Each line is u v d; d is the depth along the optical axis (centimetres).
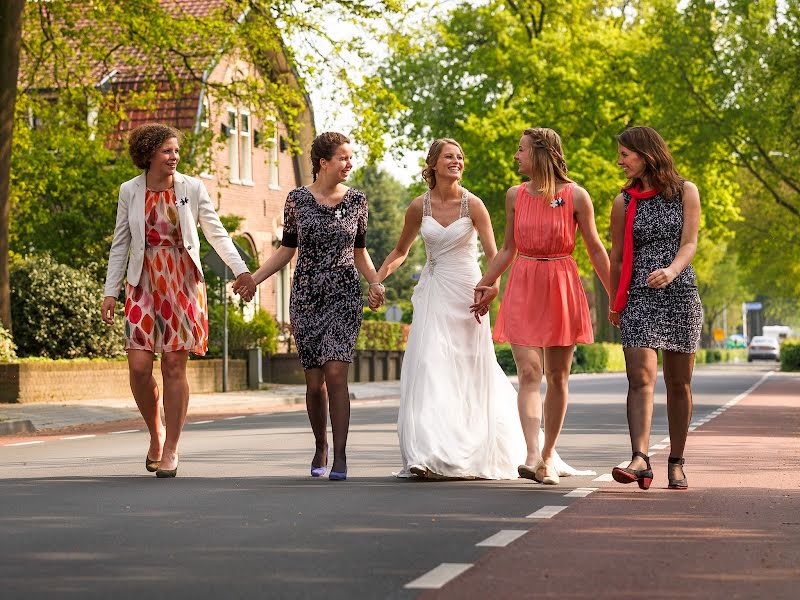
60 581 662
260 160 4956
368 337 5219
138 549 762
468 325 1162
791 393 3628
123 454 1502
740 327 15525
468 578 668
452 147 1163
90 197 3444
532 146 1112
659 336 1011
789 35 5228
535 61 5641
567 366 1119
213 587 646
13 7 2795
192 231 1167
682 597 621
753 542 789
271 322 4025
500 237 5697
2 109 2786
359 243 1187
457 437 1138
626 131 1026
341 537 808
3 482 1149
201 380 3419
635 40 5897
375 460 1388
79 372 2869
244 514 912
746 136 5475
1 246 2792
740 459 1412
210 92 3447
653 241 1013
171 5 4569
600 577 672
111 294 1170
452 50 5794
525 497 1013
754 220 7112
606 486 1096
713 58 5428
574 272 1116
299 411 2645
